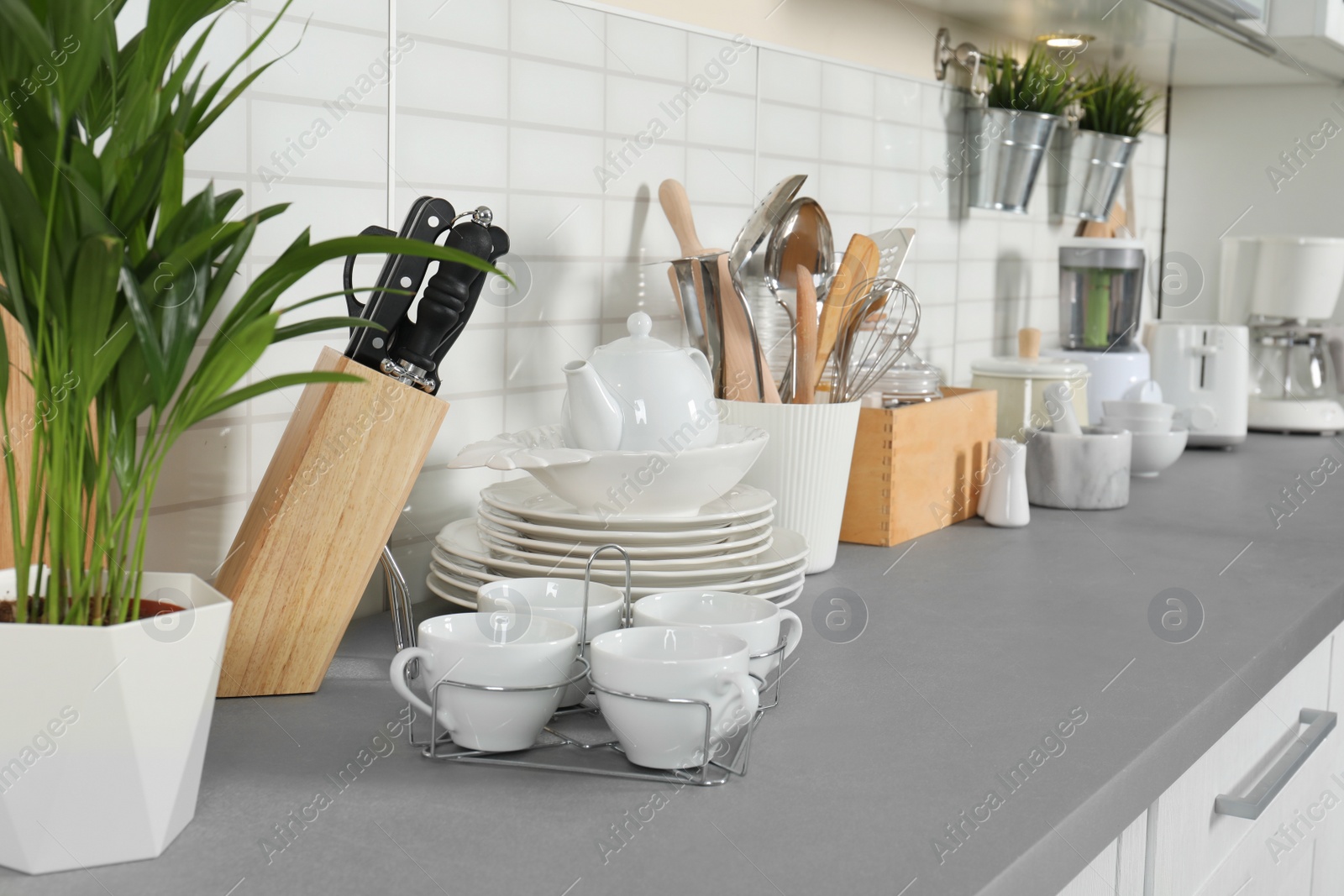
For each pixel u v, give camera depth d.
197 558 0.87
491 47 1.06
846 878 0.55
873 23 1.57
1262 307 2.23
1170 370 2.03
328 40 0.92
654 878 0.54
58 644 0.53
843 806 0.63
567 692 0.77
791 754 0.71
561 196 1.15
